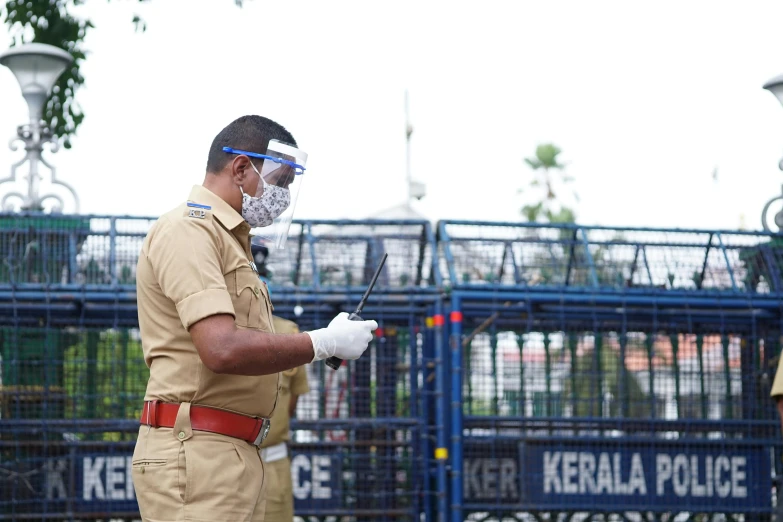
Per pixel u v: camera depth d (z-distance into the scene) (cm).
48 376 688
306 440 707
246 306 350
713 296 716
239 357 326
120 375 700
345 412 716
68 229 713
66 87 1225
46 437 680
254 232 385
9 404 690
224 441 343
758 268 751
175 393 341
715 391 731
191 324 329
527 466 709
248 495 348
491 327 729
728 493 716
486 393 721
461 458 689
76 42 1238
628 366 730
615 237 747
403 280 735
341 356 354
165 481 337
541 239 743
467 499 705
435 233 750
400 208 1236
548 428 722
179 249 338
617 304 714
